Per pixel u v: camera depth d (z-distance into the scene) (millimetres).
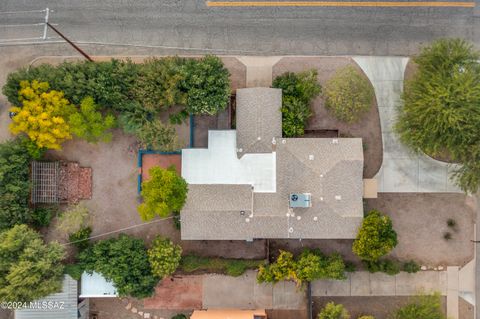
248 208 41438
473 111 37250
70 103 41844
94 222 44656
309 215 41438
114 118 42875
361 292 44438
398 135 44344
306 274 41062
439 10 44656
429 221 44500
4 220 40938
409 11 44625
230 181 42125
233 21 44844
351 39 44688
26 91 39969
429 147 39562
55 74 40938
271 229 41750
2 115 44719
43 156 44375
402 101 42875
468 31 44625
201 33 44844
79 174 44594
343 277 42375
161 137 41344
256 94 41562
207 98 40781
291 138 42094
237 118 42125
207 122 44625
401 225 44469
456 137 38156
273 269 41812
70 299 42156
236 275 43781
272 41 44750
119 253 41469
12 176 41375
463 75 37406
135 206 44750
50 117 40281
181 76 40438
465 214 44469
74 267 41719
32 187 43312
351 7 44656
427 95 38281
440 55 39406
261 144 41625
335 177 41406
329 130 44375
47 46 45094
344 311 41312
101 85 40688
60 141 42469
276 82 42812
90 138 42125
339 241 44500
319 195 41312
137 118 42031
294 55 44750
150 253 41312
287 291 44500
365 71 44719
